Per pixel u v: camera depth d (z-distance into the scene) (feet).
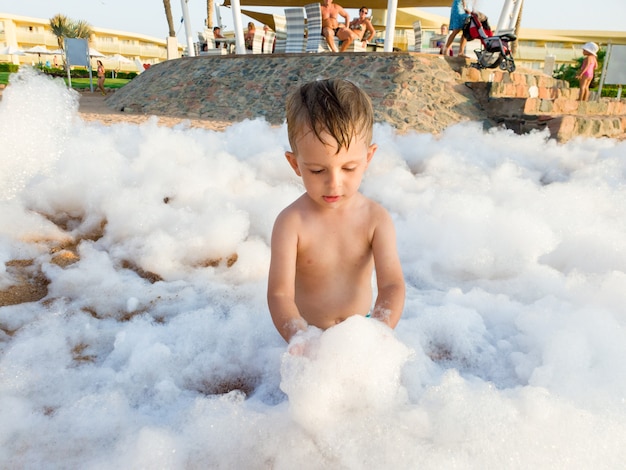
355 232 5.32
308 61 30.30
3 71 97.09
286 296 5.01
